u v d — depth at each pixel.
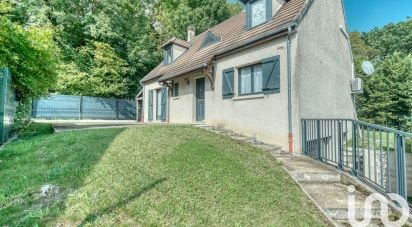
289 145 7.48
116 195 3.36
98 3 23.55
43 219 2.73
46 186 3.50
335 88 10.03
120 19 24.89
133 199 3.30
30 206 3.02
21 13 18.88
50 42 9.94
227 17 28.67
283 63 7.91
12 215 2.79
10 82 7.16
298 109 7.50
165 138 6.57
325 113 9.02
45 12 20.39
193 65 11.64
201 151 5.56
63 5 21.47
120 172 4.11
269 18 9.03
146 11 29.64
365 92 21.66
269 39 8.30
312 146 7.40
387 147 4.45
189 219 3.03
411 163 6.17
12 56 7.10
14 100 8.05
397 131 4.12
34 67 8.16
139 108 22.48
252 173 4.70
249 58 9.15
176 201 3.39
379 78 21.34
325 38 9.38
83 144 5.79
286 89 7.76
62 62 20.98
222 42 11.34
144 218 2.92
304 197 4.16
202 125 10.86
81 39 23.69
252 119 8.94
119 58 24.28
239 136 9.04
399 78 20.95
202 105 12.25
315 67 8.54
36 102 20.50
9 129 7.41
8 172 4.22
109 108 24.16
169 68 15.30
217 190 3.86
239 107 9.53
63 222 2.70
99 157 4.81
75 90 22.47
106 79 23.69
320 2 9.17
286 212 3.54
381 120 20.73
